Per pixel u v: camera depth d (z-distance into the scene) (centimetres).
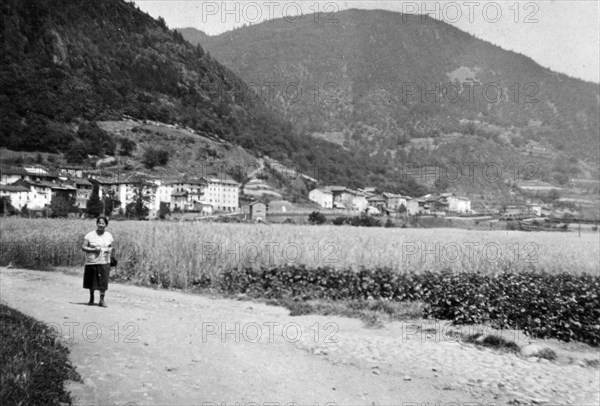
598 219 7025
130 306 1248
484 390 751
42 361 615
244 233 2145
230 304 1430
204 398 619
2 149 12312
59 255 2388
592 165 14200
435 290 1345
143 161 13512
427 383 769
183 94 19925
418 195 11250
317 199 11725
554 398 736
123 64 19588
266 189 13000
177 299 1459
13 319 828
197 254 1817
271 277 1645
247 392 658
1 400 469
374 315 1295
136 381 649
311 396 669
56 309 1098
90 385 610
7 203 8881
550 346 1114
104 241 1215
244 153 15900
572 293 1247
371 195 11688
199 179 11888
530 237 2577
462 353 963
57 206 8962
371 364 846
